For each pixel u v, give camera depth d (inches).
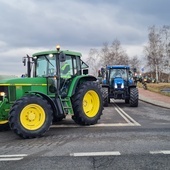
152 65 2672.2
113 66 758.5
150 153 260.5
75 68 426.3
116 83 723.4
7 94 357.1
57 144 300.4
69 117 511.2
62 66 407.8
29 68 422.6
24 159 246.5
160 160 239.1
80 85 419.8
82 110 408.8
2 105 348.5
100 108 432.1
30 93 349.7
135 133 355.6
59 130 383.2
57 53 404.2
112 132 364.2
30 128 333.4
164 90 1285.7
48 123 343.0
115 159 243.3
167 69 2642.7
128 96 725.9
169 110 642.8
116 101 897.5
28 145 299.1
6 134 363.9
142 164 229.0
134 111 620.4
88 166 225.8
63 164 231.5
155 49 2650.1
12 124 326.3
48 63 408.5
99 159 243.9
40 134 336.2
